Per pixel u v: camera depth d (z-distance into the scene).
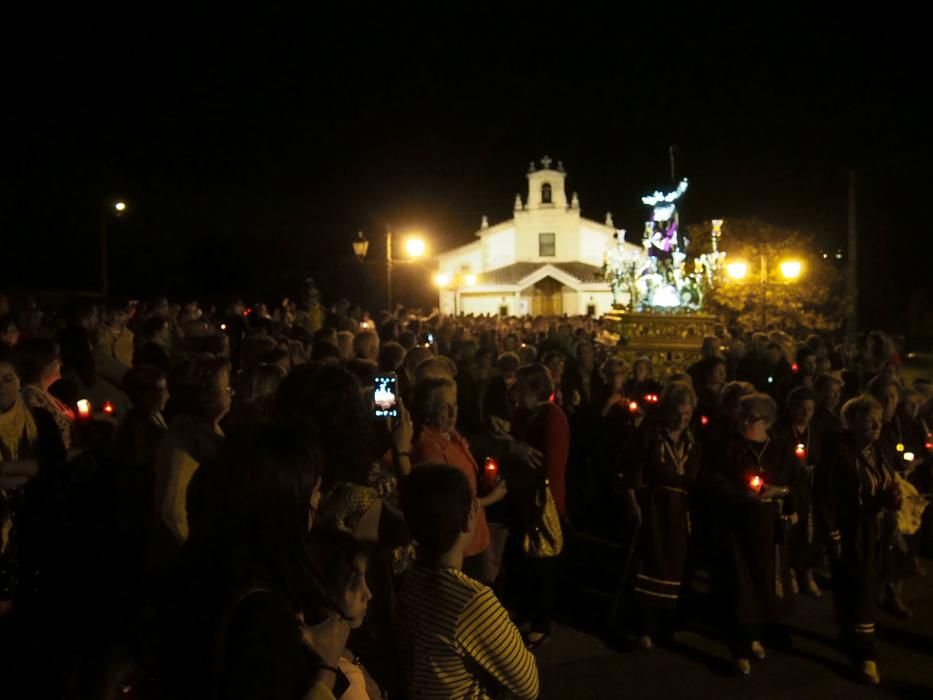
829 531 5.52
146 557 3.65
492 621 2.68
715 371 7.85
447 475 2.85
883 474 5.50
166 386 4.65
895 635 6.12
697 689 5.21
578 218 56.47
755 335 12.66
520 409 6.45
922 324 33.50
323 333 8.08
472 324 21.61
